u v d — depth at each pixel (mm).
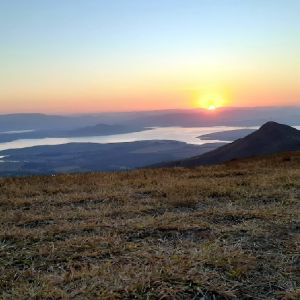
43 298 5465
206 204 12297
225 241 7926
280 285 5965
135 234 8586
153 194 14211
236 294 5680
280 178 17641
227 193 13938
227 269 6438
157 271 6199
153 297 5484
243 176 19531
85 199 13219
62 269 6637
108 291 5582
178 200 12539
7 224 9758
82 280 6035
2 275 6344
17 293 5582
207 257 6789
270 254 7191
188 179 18625
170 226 8961
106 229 8961
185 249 7395
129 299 5461
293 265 6691
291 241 7848
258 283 6027
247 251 7332
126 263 6789
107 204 12453
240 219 9883
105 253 7297
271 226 9031
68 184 17609
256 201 12578
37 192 15102
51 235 8523
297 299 5535
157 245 7789
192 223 9359
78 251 7453
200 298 5535
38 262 6980
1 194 14820
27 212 11383
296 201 12242
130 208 11430
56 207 12141
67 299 5379
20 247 7738
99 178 19859
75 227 9094
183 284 5824
